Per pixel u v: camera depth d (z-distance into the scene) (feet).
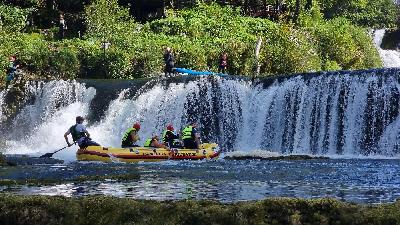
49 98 204.95
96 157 134.21
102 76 234.99
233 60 252.83
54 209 36.42
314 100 179.11
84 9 303.27
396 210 33.06
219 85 195.62
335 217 33.32
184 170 108.06
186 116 195.72
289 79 185.57
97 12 263.29
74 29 304.91
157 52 243.19
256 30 307.78
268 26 312.71
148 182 80.07
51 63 228.02
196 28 295.89
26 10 301.22
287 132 182.80
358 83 172.35
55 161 131.64
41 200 36.88
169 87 199.21
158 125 196.75
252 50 254.68
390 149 164.96
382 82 168.86
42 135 199.52
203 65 249.14
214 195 62.23
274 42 269.03
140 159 134.21
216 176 92.94
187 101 196.24
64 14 310.65
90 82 207.72
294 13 341.82
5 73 212.23
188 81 198.49
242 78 195.42
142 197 59.72
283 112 184.55
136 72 238.27
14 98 205.98
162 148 138.82
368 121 169.99
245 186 73.97
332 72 177.99
